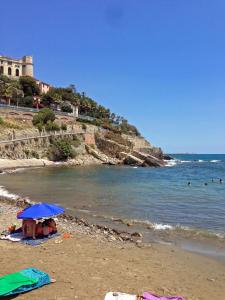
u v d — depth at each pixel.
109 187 42.81
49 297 9.67
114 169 82.69
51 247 14.96
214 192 40.28
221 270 13.07
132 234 18.31
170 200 32.47
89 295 9.89
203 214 25.16
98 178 55.84
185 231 19.47
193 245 16.64
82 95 180.12
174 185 48.72
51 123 102.88
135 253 14.77
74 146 103.12
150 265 13.19
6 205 26.17
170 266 13.24
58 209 16.80
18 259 13.13
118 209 26.86
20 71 173.62
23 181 47.03
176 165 118.50
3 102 123.25
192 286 11.23
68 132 105.25
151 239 17.69
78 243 15.82
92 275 11.62
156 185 47.62
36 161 82.62
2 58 167.62
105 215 24.25
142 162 102.31
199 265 13.59
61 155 97.00
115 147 112.75
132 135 147.50
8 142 80.62
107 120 153.62
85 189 39.78
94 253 14.36
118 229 19.86
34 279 10.40
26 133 90.75
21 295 9.79
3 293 9.57
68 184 44.75
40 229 16.58
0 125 88.38
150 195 35.97
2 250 14.31
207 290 10.96
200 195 37.00
